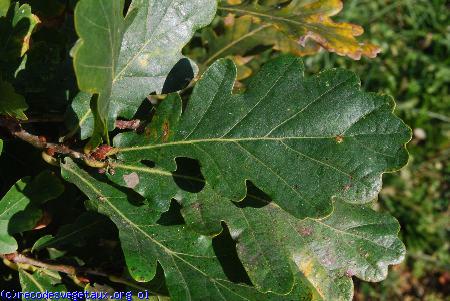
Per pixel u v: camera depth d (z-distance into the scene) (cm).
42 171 26
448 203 66
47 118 26
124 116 26
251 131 25
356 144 25
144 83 26
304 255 27
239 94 25
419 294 63
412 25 70
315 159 25
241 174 25
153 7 26
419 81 67
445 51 70
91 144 24
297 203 24
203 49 36
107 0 21
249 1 33
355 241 27
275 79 25
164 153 25
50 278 27
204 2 26
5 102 24
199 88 25
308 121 25
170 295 25
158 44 26
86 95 25
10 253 26
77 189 29
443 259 64
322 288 27
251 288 26
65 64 26
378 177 24
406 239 64
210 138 25
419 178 66
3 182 27
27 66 25
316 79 25
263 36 35
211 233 25
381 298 62
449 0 73
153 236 25
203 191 25
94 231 27
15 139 27
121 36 24
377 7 69
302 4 33
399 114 67
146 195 25
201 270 25
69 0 28
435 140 67
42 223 27
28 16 24
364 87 65
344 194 24
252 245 25
